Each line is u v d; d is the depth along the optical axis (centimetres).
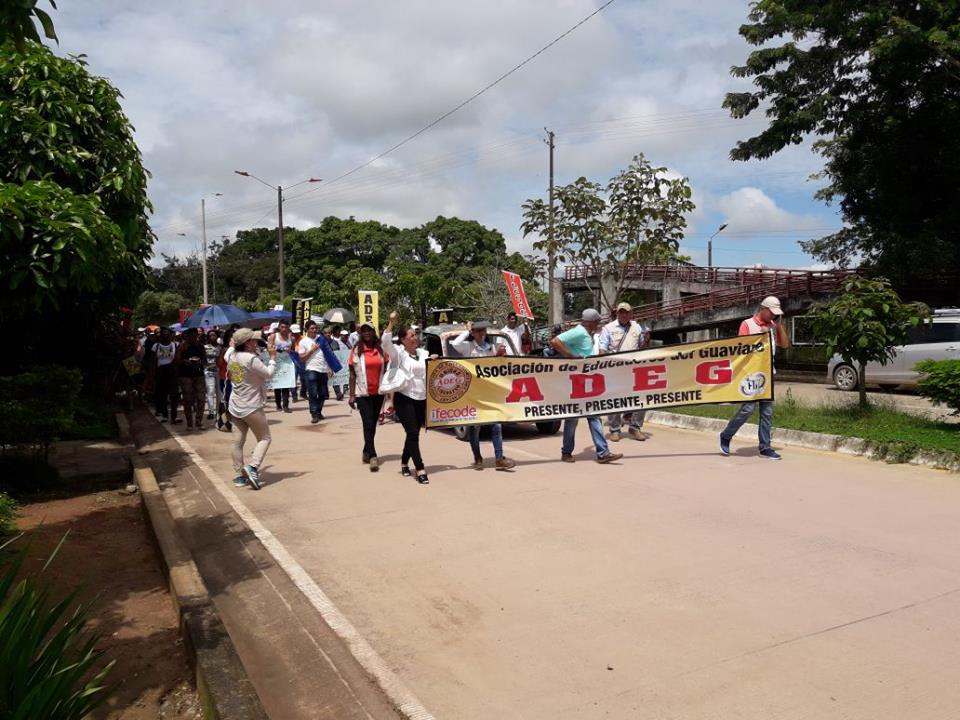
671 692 347
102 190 924
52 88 882
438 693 356
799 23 1877
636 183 1602
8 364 1032
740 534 581
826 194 2344
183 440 1157
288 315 2505
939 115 2009
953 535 571
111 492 781
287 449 1040
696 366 892
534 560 532
